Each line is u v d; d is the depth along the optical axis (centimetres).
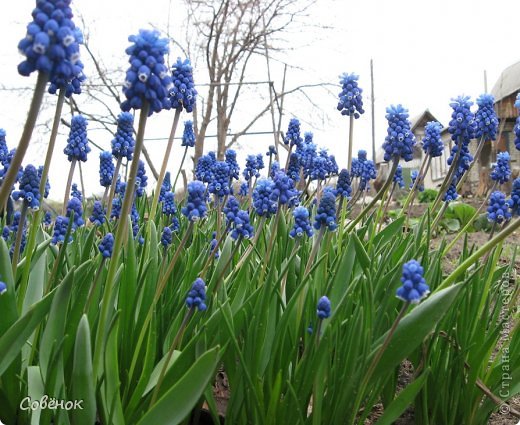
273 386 30
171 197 51
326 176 58
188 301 27
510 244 91
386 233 47
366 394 29
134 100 24
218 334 30
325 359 28
